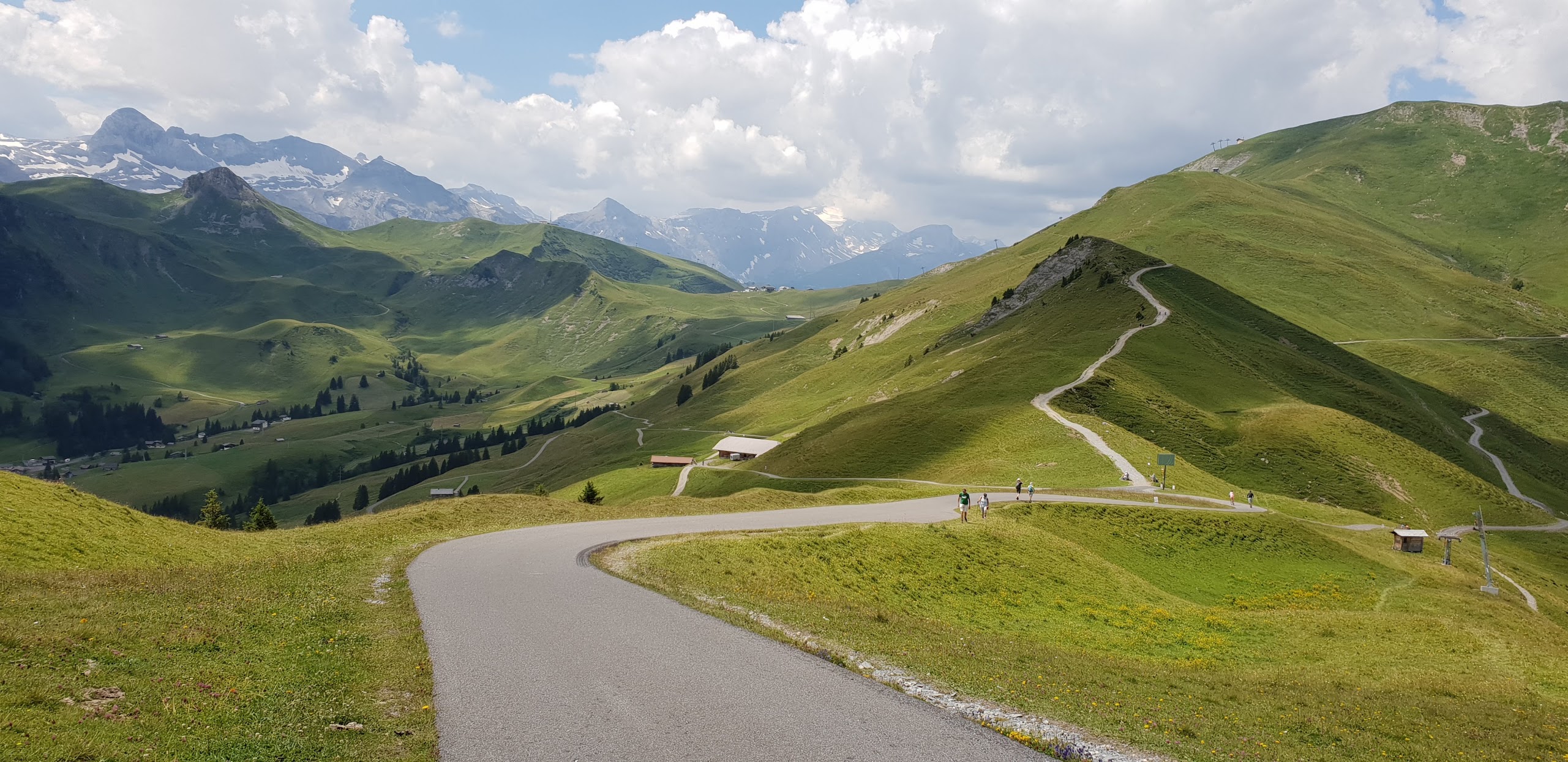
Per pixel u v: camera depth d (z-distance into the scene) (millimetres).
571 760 14961
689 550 41875
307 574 33125
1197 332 163250
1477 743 23906
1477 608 60656
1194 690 26734
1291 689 30219
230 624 23453
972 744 17000
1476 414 198750
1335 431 125438
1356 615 49656
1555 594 84062
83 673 17312
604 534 49500
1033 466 96312
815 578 42875
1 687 15375
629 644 23625
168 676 18141
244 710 16797
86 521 37656
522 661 21453
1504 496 119500
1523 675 37812
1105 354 146875
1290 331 198375
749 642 24625
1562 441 195375
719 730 16844
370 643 22812
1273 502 93812
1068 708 21016
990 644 31562
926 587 46125
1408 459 123375
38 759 12891
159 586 27656
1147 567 63625
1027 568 52312
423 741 15680
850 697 19656
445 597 29516
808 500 76875
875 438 122688
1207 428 122625
